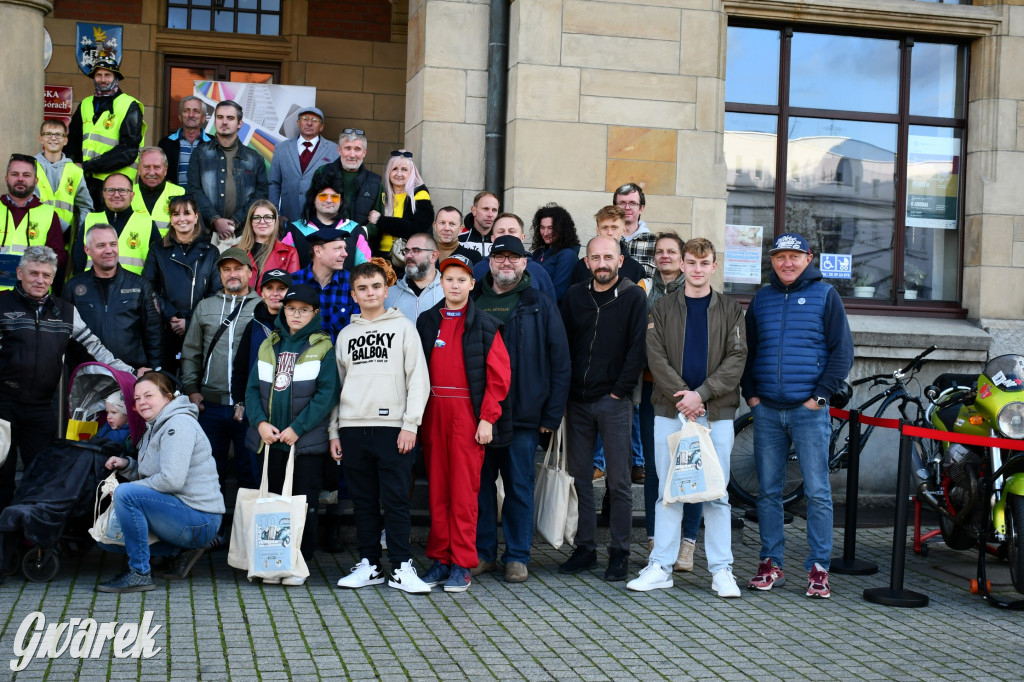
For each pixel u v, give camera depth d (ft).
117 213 24.72
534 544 23.99
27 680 14.20
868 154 30.96
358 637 16.51
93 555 21.44
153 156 25.34
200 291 23.31
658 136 28.73
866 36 30.81
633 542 24.30
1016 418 19.92
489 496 20.98
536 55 28.14
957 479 21.66
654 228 28.71
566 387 20.49
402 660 15.48
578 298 21.24
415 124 29.73
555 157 28.27
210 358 21.90
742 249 30.35
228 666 14.96
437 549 20.04
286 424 19.77
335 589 19.40
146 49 37.24
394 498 19.61
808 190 30.68
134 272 23.44
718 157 29.17
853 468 22.39
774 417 20.47
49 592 18.52
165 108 37.96
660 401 20.59
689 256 20.40
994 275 30.53
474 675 14.96
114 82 28.86
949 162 31.37
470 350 19.75
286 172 29.32
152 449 19.44
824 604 19.54
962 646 17.15
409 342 19.65
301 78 37.91
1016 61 30.55
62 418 22.08
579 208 28.37
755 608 19.10
